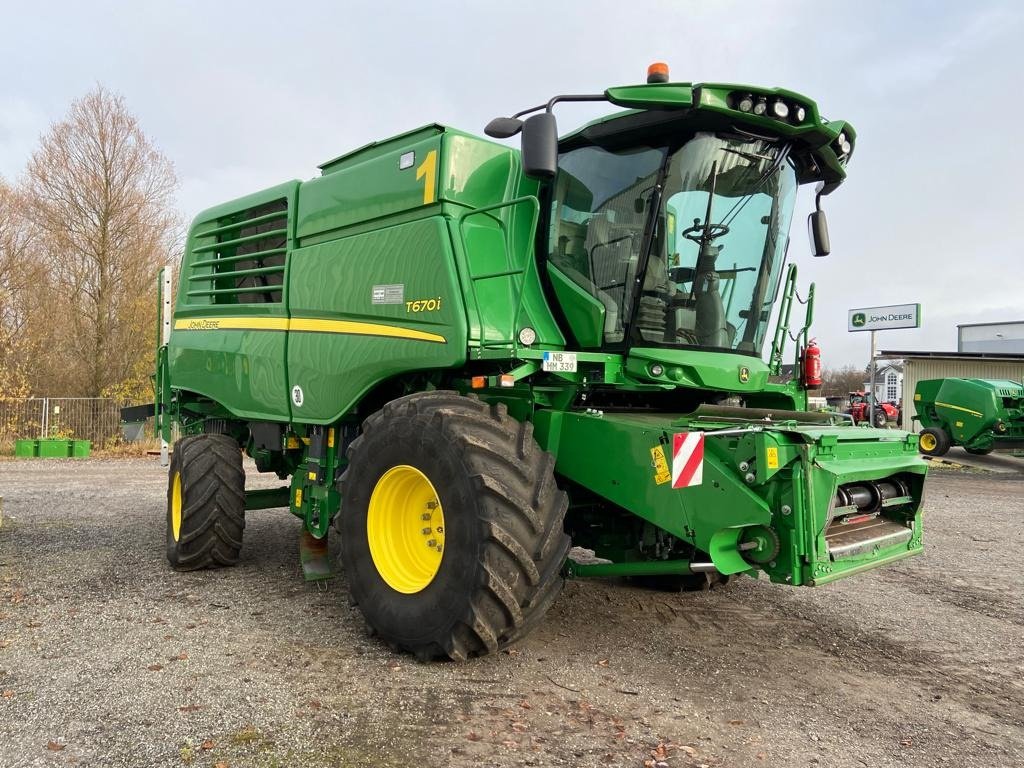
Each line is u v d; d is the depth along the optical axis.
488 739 2.89
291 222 5.42
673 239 4.28
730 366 4.45
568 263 4.56
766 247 4.70
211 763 2.65
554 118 3.62
